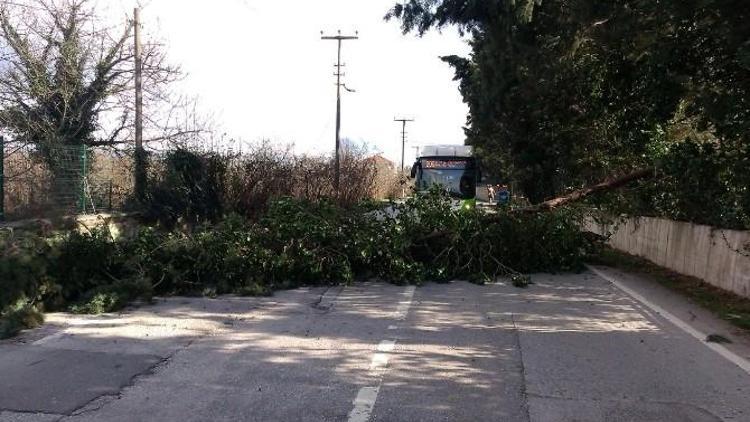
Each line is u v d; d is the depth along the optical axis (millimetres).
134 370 5754
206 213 16453
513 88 19062
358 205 12180
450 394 5191
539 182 21172
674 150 10820
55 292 8406
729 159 9617
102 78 20344
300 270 10852
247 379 5535
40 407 4805
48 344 6633
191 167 16609
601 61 13344
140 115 19484
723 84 9383
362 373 5746
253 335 7152
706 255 11719
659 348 6789
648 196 14844
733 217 10750
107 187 15250
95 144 20094
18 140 17391
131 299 9047
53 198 12828
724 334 7496
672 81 10273
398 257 11211
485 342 6949
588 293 10383
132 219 14453
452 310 8773
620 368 5996
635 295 10188
